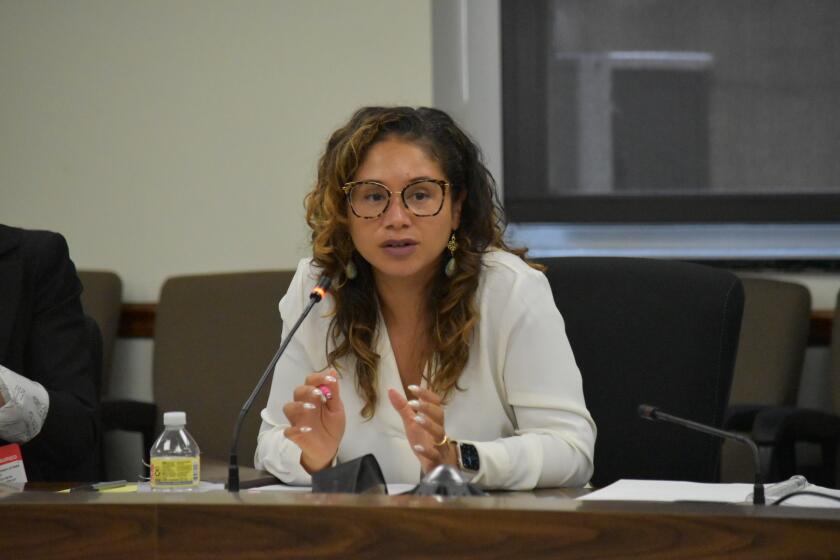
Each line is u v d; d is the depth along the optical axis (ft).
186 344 39.91
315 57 43.24
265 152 43.65
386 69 42.91
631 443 24.95
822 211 43.09
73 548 14.32
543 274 23.30
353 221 21.86
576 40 44.06
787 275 42.34
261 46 43.52
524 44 44.11
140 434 44.27
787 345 38.11
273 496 14.90
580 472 21.39
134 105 44.32
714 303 24.85
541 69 44.21
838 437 34.45
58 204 44.83
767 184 43.42
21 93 44.91
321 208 22.82
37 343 24.66
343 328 22.82
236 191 43.83
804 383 41.45
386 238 21.49
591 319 25.54
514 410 22.63
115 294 42.65
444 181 21.83
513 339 22.39
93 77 44.50
